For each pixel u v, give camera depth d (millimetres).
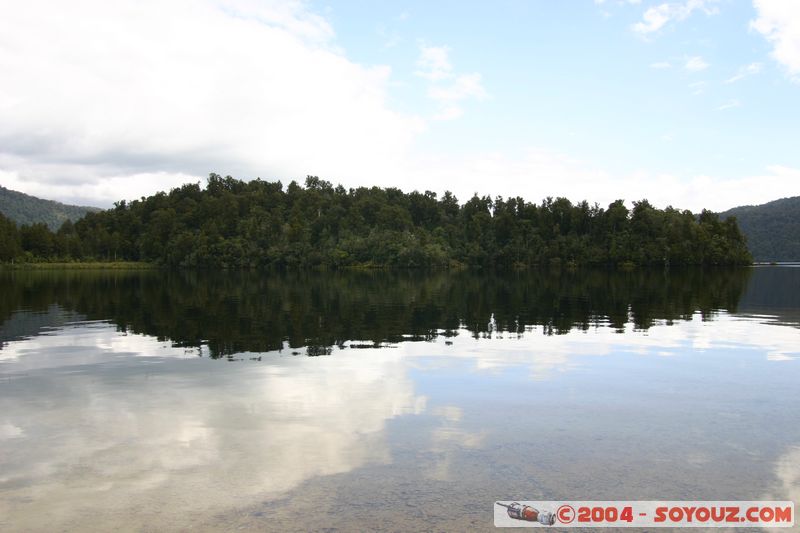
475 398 13922
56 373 16828
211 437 10969
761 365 18125
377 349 21094
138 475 9141
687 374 16734
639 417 12398
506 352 20453
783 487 8812
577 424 11867
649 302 43719
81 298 47656
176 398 13883
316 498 8273
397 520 7598
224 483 8812
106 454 10094
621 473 9289
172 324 29031
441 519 7641
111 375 16516
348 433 11195
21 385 15328
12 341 23188
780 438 11031
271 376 16328
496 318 32031
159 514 7797
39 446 10523
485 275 112438
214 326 28188
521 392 14539
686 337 24312
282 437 10977
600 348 21359
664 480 9039
